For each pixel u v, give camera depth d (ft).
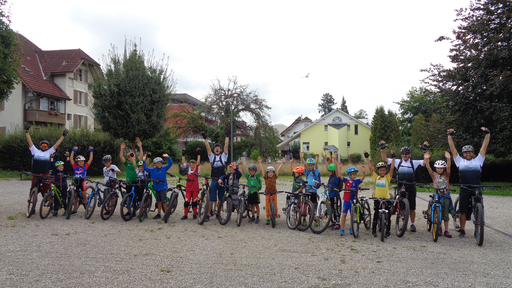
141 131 59.11
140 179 27.14
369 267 16.06
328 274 15.01
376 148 138.92
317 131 160.97
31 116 101.45
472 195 22.33
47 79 113.91
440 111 64.95
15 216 27.73
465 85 58.59
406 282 14.11
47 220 26.32
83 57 120.78
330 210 23.12
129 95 58.39
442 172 23.35
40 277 14.05
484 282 14.16
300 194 24.50
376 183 23.16
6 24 60.34
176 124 105.40
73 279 13.88
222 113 104.27
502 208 36.24
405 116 173.58
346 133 156.97
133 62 59.41
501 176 73.36
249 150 108.58
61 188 27.84
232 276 14.56
